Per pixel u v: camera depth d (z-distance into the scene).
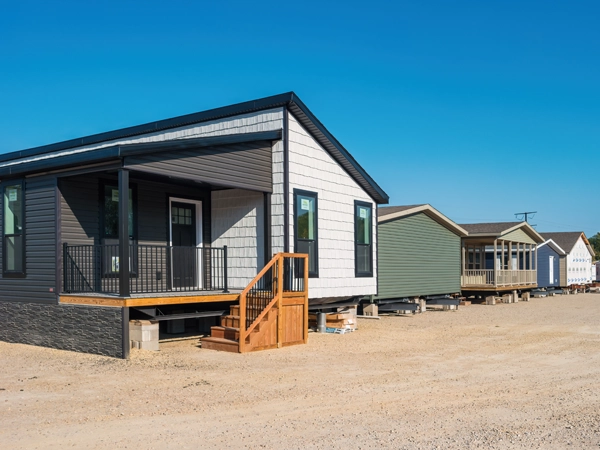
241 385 8.74
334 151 15.46
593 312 23.89
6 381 8.95
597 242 99.12
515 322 19.05
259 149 13.77
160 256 13.88
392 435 6.33
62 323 11.88
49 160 11.71
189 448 5.87
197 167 12.26
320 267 14.91
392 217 21.59
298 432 6.42
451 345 13.27
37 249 12.41
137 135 15.79
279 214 13.84
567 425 6.78
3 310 13.11
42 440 6.10
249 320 12.41
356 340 13.85
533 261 41.22
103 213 12.87
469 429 6.59
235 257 14.58
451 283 26.92
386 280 21.45
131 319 12.16
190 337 13.76
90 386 8.62
